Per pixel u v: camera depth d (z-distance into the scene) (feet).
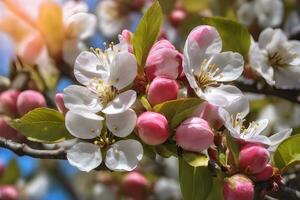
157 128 1.36
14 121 1.43
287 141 1.44
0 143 1.53
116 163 1.38
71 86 1.40
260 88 1.80
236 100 1.43
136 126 1.38
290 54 1.75
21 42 1.86
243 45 1.74
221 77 1.44
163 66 1.39
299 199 1.45
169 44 1.42
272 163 1.47
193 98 1.37
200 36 1.44
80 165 1.38
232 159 1.40
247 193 1.36
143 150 1.41
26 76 1.86
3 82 1.86
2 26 1.86
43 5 1.83
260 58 1.74
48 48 1.86
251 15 2.27
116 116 1.38
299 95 1.81
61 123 1.44
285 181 1.60
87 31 1.87
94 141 1.42
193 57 1.43
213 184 1.47
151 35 1.42
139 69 1.42
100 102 1.40
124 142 1.39
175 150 1.39
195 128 1.36
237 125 1.44
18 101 1.72
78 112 1.37
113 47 1.44
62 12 1.85
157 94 1.37
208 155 1.41
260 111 2.25
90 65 1.43
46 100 1.86
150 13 1.42
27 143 1.70
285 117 2.26
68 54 1.86
